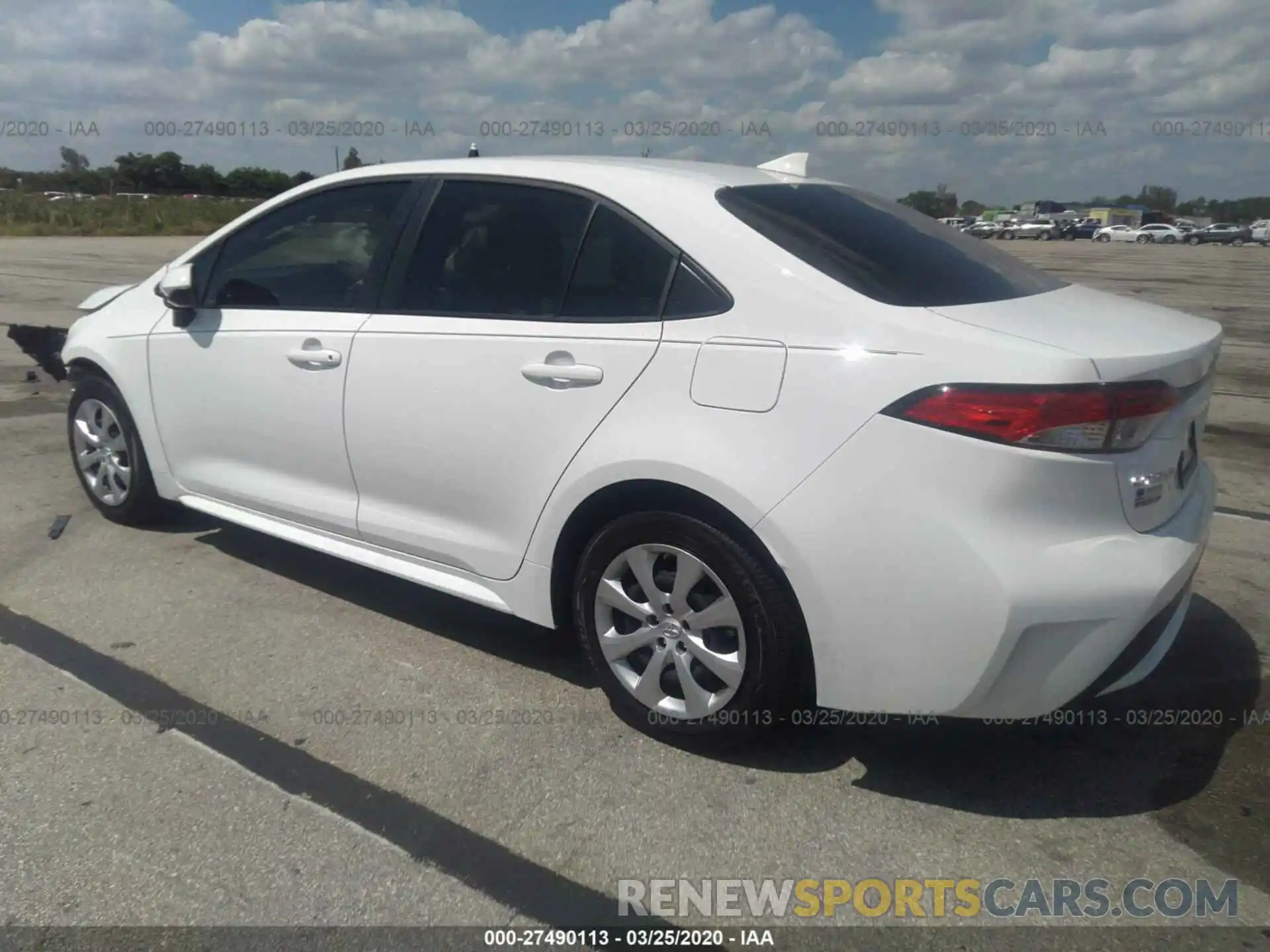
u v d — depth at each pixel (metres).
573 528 3.22
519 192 3.46
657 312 3.03
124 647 3.81
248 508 4.26
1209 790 2.96
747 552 2.85
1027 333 2.65
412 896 2.52
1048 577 2.53
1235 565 4.66
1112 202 77.62
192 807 2.85
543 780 2.99
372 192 3.84
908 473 2.60
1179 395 2.73
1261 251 43.88
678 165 3.49
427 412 3.46
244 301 4.14
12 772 3.00
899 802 2.90
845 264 2.93
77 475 5.42
